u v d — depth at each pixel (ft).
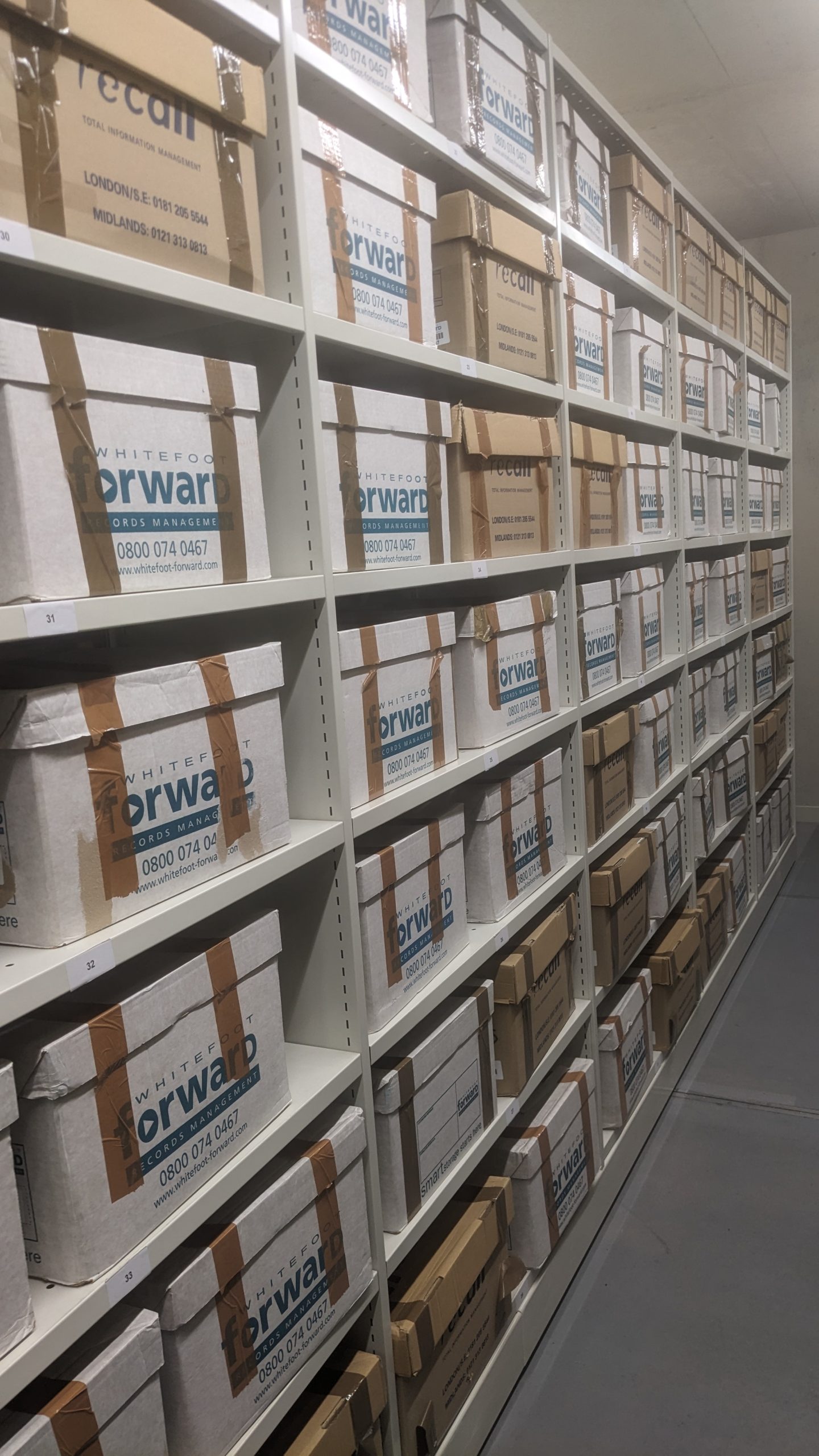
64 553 3.26
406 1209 5.18
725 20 8.95
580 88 7.61
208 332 4.52
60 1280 3.32
